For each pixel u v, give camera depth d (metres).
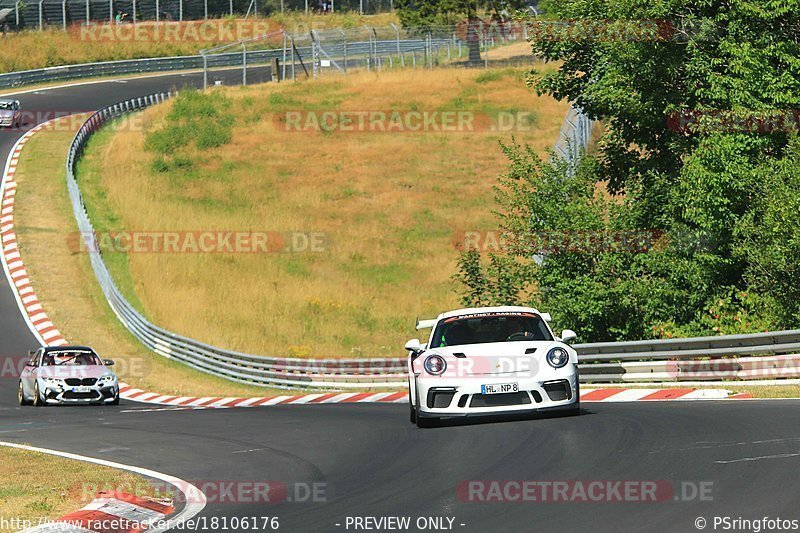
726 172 52.06
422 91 168.38
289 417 42.94
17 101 164.12
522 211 58.91
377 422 37.03
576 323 54.94
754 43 54.69
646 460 22.44
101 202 124.12
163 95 180.00
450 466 24.20
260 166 139.75
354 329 90.00
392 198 126.38
